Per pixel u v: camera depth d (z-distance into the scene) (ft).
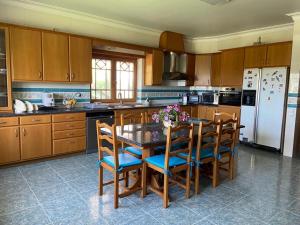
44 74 12.88
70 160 12.87
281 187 10.08
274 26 16.98
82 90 15.80
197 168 9.18
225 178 10.98
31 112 12.14
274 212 8.07
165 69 19.84
